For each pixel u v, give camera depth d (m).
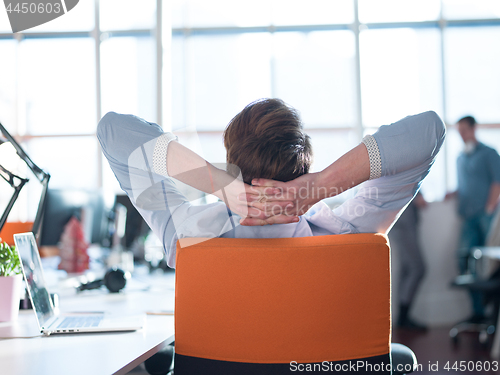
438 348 3.16
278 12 5.28
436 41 5.11
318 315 0.75
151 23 5.39
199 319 0.77
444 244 4.07
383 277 0.76
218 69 5.35
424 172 0.90
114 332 0.91
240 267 0.75
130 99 5.43
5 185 4.55
